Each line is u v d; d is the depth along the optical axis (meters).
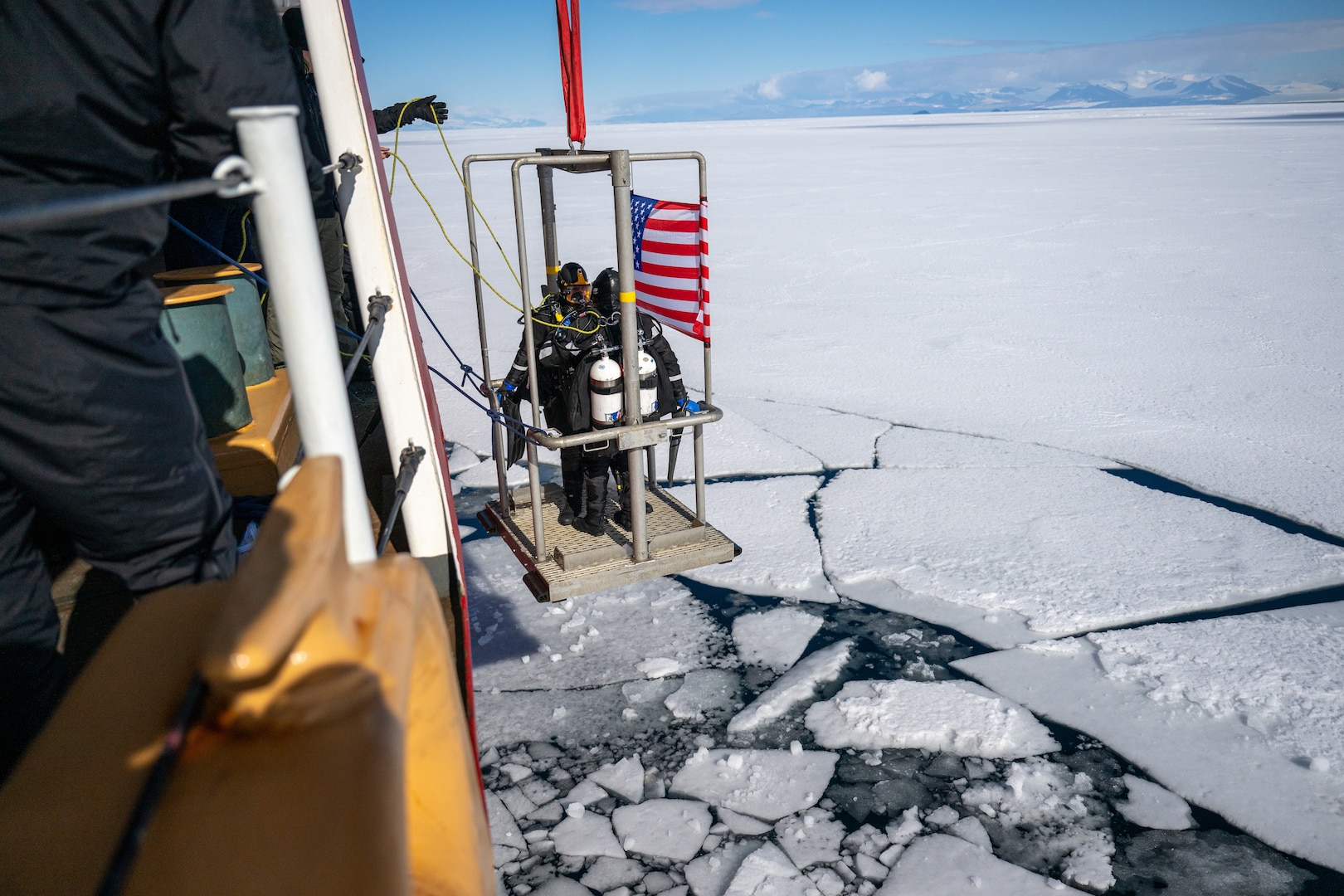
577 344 3.23
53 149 1.30
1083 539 4.66
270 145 0.96
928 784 2.94
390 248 2.29
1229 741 3.09
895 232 17.06
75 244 1.30
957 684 3.47
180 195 0.91
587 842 2.70
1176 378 7.55
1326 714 3.20
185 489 1.52
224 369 2.39
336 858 0.61
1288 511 4.98
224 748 0.67
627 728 3.25
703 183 3.04
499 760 3.08
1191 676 3.45
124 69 1.33
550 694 3.46
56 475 1.38
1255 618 3.84
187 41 1.34
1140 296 10.85
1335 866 2.56
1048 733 3.18
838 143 67.06
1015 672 3.55
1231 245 14.30
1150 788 2.89
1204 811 2.80
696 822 2.79
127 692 0.75
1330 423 6.36
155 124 1.44
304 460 0.88
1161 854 2.62
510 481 5.67
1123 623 3.87
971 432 6.45
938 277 12.52
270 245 1.00
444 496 2.41
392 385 2.33
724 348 9.07
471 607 4.15
